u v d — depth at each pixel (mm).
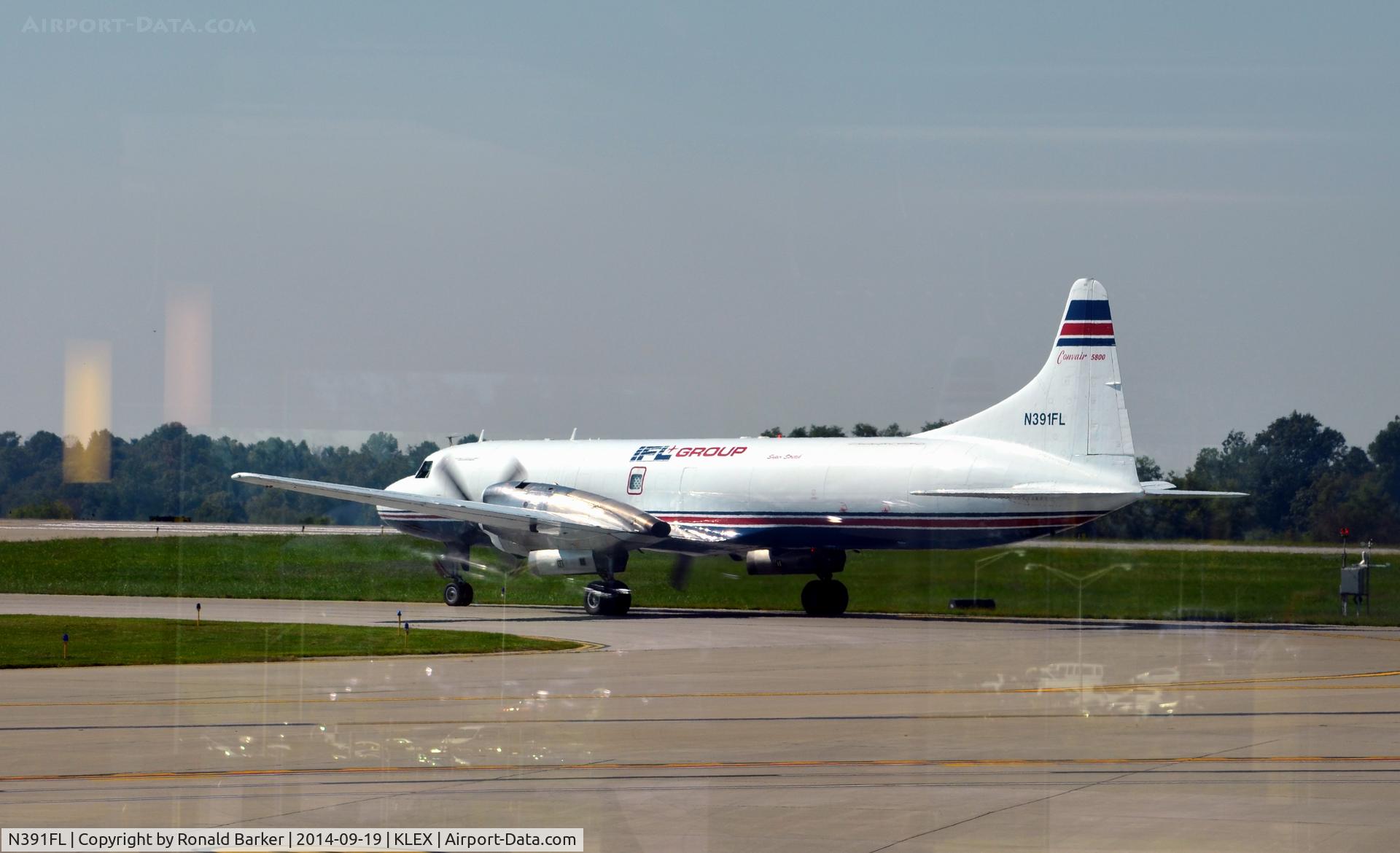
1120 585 98750
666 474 82188
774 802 26641
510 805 26406
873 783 28438
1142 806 26203
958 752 32188
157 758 31312
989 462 72750
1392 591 98625
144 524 158000
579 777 29047
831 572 81688
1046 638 64938
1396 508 169875
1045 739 34125
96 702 40938
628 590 80562
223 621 73500
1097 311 71875
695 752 32219
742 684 45469
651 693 43250
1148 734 34781
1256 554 122688
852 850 23000
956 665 51875
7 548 133500
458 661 52906
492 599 94500
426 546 130125
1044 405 72750
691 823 24969
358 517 148750
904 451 75500
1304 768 30125
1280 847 23141
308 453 116875
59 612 80062
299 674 48781
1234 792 27547
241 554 127062
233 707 39625
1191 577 103188
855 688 44469
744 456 80125
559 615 80812
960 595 90250
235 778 29016
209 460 123750
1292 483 184500
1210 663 52812
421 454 102688
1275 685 45750
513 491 82438
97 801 26906
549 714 38188
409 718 37500
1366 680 47125
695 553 80938
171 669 50469
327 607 87688
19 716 37969
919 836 24000
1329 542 159875
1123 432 70938
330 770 30000
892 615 83750
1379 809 26016
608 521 77750
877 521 75625
